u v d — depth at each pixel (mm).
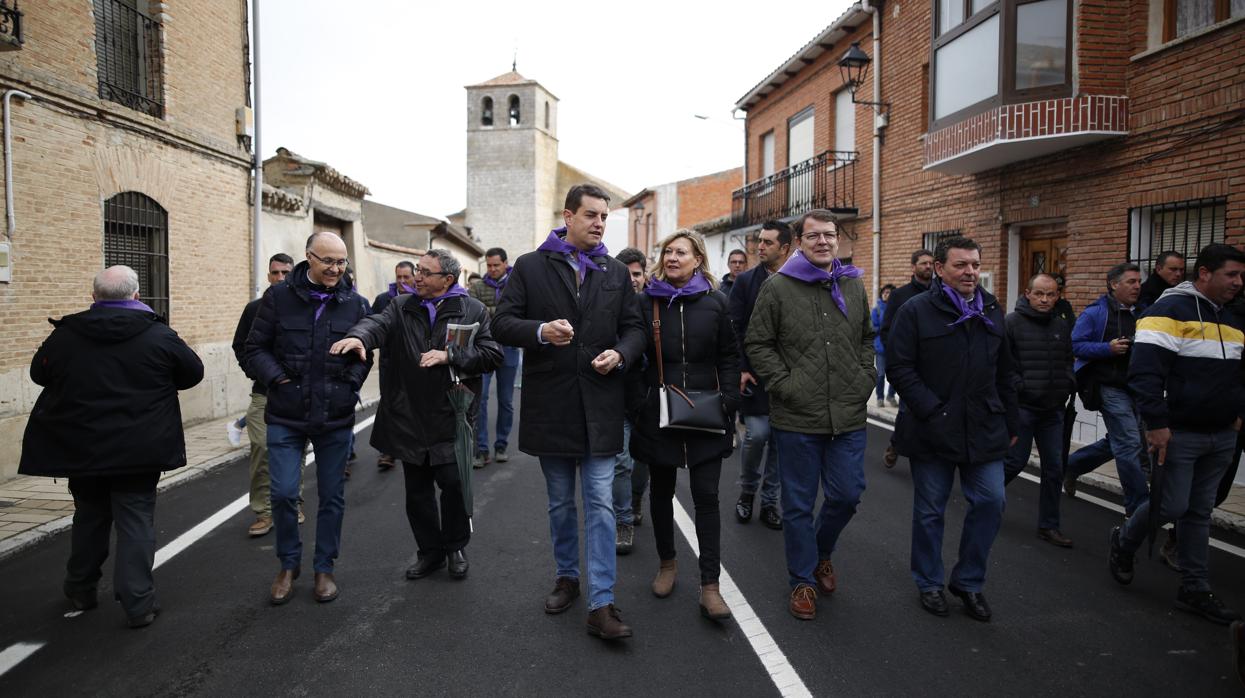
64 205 7395
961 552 3934
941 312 3836
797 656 3436
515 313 3699
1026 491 6453
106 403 3662
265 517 5230
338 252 4051
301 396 3982
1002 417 3822
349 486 6605
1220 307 3900
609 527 3664
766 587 4258
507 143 57531
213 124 10117
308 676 3258
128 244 8547
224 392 10273
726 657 3432
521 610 3959
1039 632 3689
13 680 3227
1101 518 5605
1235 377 3787
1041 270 9469
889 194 12664
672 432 3824
